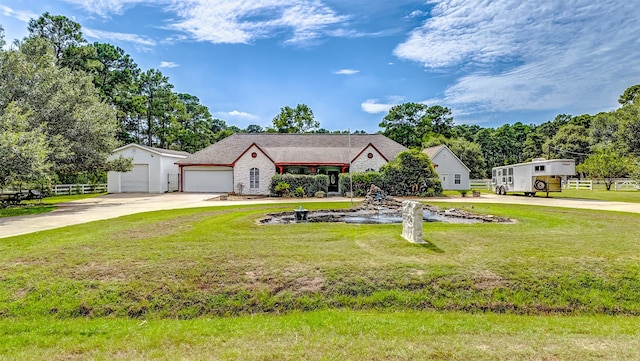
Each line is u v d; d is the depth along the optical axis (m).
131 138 48.50
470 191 31.73
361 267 6.41
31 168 15.20
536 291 5.75
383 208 17.92
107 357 3.73
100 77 44.38
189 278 6.05
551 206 17.80
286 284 5.90
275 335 4.30
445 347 3.85
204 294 5.65
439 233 9.58
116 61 47.72
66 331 4.59
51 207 18.47
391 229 10.59
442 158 35.41
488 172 67.00
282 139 36.06
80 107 21.66
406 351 3.75
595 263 6.52
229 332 4.44
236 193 29.23
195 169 32.69
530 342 4.02
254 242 8.53
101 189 35.19
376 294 5.70
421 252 7.43
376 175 27.83
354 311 5.36
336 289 5.79
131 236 9.41
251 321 4.94
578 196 25.91
